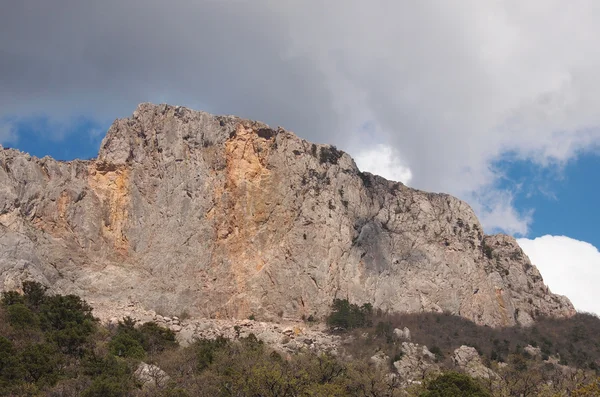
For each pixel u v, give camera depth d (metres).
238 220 119.00
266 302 113.69
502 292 129.88
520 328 122.69
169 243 114.56
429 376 83.12
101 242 111.75
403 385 85.56
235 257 116.56
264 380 70.44
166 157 120.69
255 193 121.81
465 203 143.12
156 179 119.12
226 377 74.19
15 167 110.12
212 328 102.06
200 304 111.00
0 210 103.94
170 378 73.81
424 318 117.31
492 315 125.50
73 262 107.56
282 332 104.69
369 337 105.38
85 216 112.06
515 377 85.75
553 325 126.25
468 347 101.62
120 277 108.88
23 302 89.31
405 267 125.94
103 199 115.44
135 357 79.88
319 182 127.75
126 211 116.00
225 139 124.75
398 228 131.62
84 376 70.38
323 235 120.94
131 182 118.12
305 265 117.19
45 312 86.94
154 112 124.88
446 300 124.19
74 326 84.88
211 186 120.44
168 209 117.12
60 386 67.50
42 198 110.44
